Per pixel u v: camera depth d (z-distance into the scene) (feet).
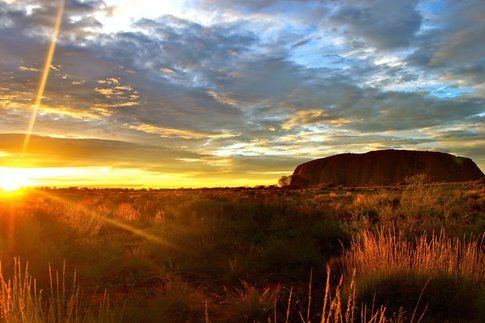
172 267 27.63
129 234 41.81
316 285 23.17
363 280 20.31
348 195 101.65
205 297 21.54
